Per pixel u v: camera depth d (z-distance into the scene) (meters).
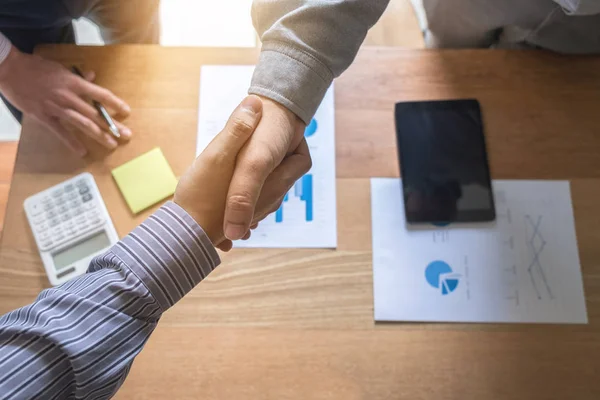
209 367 0.59
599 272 0.63
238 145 0.44
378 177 0.67
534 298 0.62
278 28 0.49
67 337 0.40
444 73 0.71
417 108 0.69
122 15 0.92
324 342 0.60
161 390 0.58
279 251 0.64
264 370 0.59
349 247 0.64
